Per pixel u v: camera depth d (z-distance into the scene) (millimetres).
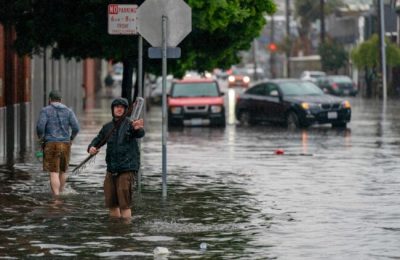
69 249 22016
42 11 41031
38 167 39000
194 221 25922
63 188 31906
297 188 32562
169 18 30109
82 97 102875
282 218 26438
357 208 28156
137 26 31391
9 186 33031
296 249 22094
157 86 109375
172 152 46188
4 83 51250
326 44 167625
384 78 122000
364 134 58688
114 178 26234
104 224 25328
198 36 43844
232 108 75375
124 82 43094
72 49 44062
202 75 47375
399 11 139125
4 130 49219
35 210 27703
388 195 30844
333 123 65562
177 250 21953
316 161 41469
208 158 43062
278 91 67812
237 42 44938
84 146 49281
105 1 39719
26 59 59219
